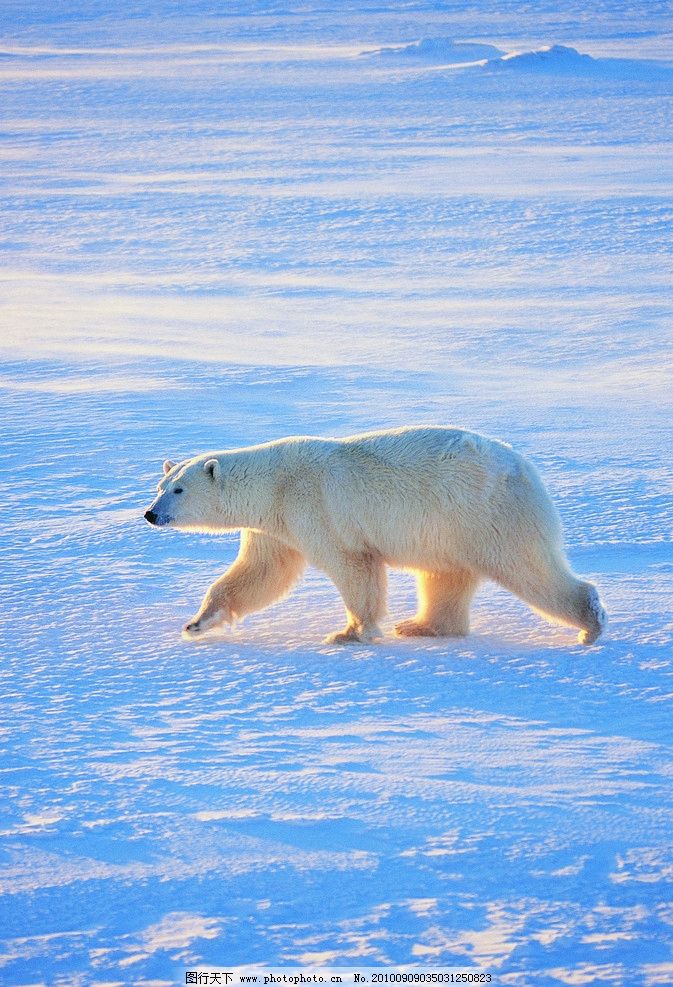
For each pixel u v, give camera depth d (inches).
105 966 207.6
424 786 281.9
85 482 658.2
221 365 1009.5
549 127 4328.3
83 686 367.9
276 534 430.6
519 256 1788.9
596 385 957.2
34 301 1434.5
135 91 6072.8
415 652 402.3
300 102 5477.4
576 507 595.2
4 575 497.0
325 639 424.2
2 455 713.0
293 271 1694.1
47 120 4783.5
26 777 293.1
